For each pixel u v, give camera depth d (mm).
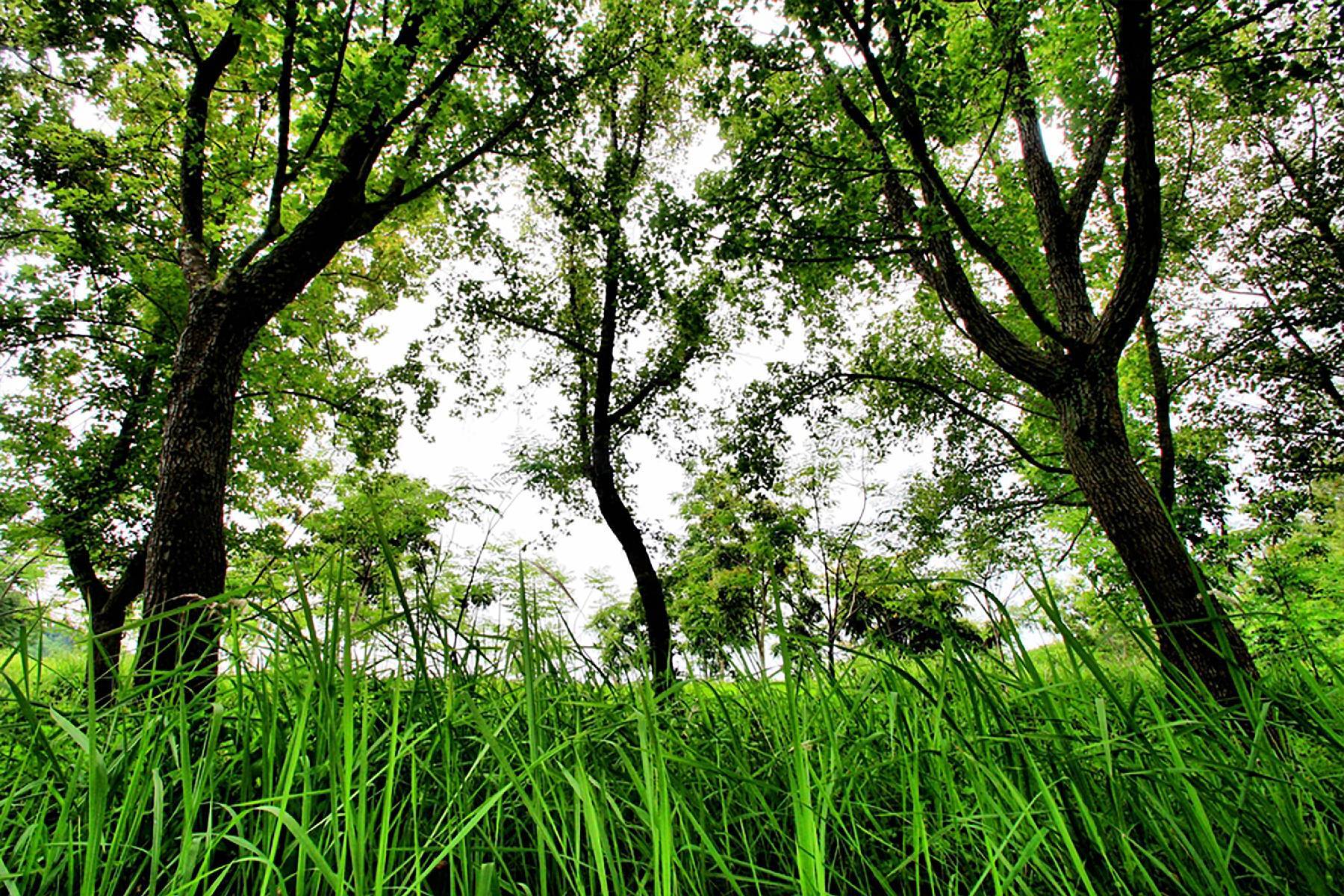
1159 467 11180
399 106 6602
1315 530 10477
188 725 1260
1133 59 5230
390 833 1098
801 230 7000
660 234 7945
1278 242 11000
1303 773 1051
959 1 5828
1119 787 1072
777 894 1111
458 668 1432
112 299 10617
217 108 8430
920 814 1040
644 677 1150
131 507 10469
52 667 1396
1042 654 1571
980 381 11484
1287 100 9297
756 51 6367
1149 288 6203
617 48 8961
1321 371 10484
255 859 889
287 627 1290
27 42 7539
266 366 11008
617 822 1109
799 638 1447
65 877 1020
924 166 6113
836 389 10719
